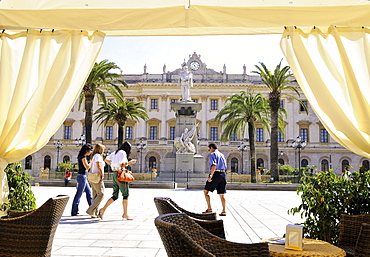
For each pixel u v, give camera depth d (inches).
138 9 209.8
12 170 227.6
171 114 2605.8
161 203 179.9
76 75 220.8
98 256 221.1
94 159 372.8
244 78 2620.6
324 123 212.2
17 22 213.3
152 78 2664.9
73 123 2586.1
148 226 331.0
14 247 160.7
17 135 215.5
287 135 2581.2
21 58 229.3
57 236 280.4
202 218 183.9
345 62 205.6
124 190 364.5
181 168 1128.8
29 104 214.8
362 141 199.8
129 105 1672.0
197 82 2605.8
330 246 150.1
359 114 205.0
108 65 1179.3
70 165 1797.5
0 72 223.9
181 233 107.8
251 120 1403.8
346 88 210.4
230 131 1558.8
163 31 247.8
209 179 411.8
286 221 382.3
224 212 425.1
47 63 224.8
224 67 2669.8
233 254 129.7
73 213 394.0
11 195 222.7
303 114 2598.4
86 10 210.8
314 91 207.5
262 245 129.0
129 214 418.0
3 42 226.8
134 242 261.9
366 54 212.4
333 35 208.7
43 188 957.2
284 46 219.1
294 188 986.1
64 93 215.9
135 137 2586.1
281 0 219.0
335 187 211.3
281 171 1857.8
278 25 208.1
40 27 214.4
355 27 215.2
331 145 2534.5
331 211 207.3
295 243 140.8
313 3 221.3
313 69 208.2
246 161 2498.8
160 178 1120.2
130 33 246.1
